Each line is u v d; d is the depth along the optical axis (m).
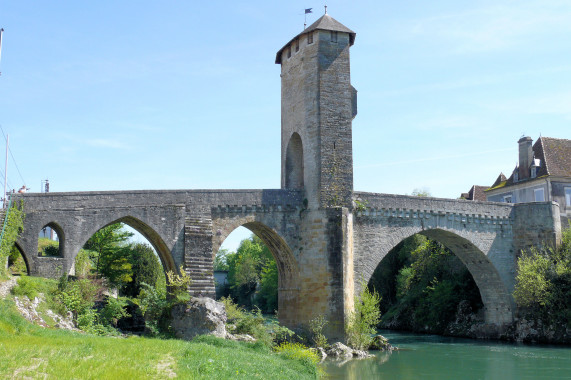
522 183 52.19
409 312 53.47
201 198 31.05
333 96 34.16
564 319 38.56
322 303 32.25
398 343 40.41
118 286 41.91
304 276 33.19
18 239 26.14
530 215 41.81
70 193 27.78
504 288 41.62
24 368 12.73
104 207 28.48
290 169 36.97
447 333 47.03
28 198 26.67
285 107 37.53
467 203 40.22
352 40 35.78
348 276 32.66
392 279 61.28
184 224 30.17
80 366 13.30
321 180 33.19
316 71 34.16
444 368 28.08
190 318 25.20
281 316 34.88
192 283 28.84
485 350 35.69
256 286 85.50
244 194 32.34
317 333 31.50
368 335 33.81
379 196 36.03
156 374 13.69
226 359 17.42
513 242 42.34
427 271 53.59
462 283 48.59
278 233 33.12
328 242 32.62
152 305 26.56
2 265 23.41
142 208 29.38
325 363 28.48
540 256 40.22
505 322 42.25
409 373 26.25
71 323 24.53
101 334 25.95
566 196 49.66
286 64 37.53
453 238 40.75
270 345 28.14
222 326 25.59
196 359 16.11
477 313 45.41
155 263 48.00
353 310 33.00
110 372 12.99
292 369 20.77
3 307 19.72
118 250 41.53
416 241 59.47
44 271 26.67
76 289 26.91
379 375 25.38
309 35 35.00
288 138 36.78
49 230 56.28
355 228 34.75
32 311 21.84
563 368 28.36
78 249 27.62
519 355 33.22
